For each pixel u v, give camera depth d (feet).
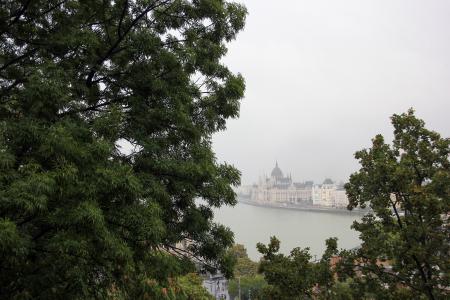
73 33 34.81
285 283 48.98
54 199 24.71
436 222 42.75
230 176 39.19
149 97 37.09
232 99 41.34
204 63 39.29
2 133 24.91
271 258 52.34
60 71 29.66
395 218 47.09
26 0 35.12
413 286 42.91
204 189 36.83
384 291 44.80
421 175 45.93
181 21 40.09
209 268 41.86
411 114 48.26
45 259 26.25
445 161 45.80
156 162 33.88
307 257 51.88
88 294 31.58
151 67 36.52
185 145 37.88
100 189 25.81
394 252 42.37
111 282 32.91
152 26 39.29
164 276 32.01
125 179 26.30
